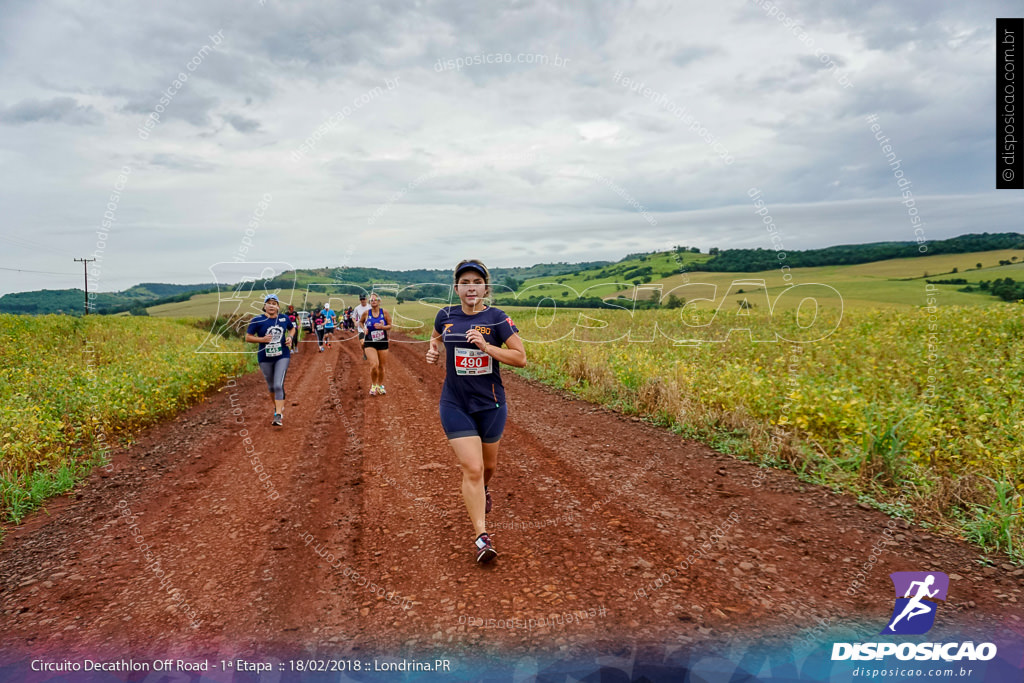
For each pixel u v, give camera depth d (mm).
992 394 5723
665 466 5086
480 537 3340
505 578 3189
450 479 4922
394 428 6996
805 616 2736
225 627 2787
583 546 3533
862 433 4801
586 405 8086
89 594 3156
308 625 2793
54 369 10219
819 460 4859
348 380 11445
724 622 2697
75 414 7062
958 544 3439
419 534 3824
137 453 6223
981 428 5043
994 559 3250
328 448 6156
